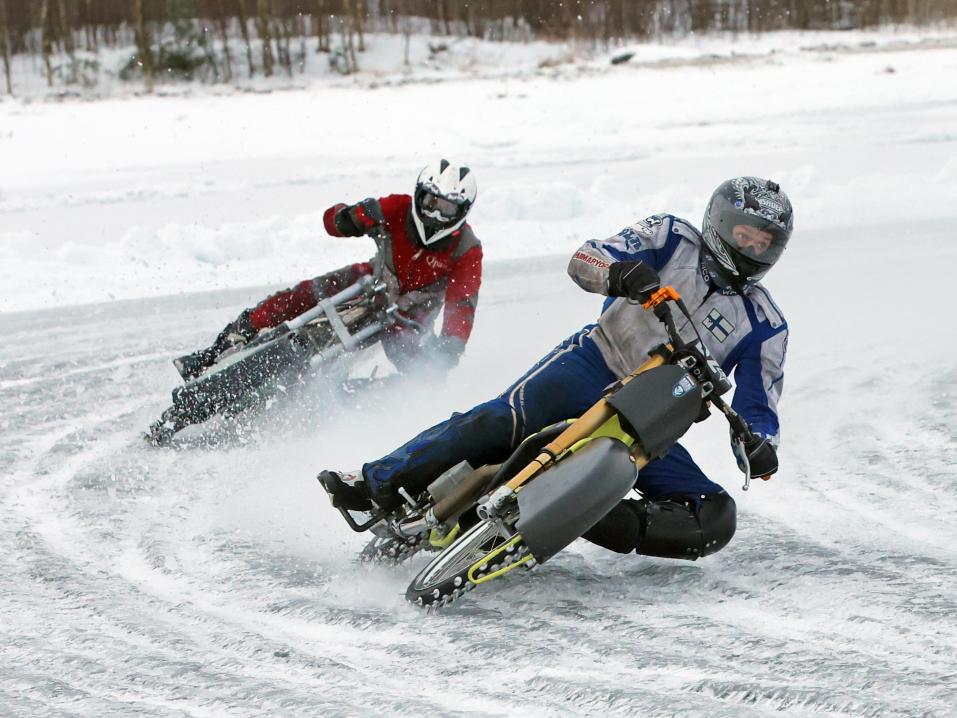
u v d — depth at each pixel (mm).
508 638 12445
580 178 62812
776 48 139875
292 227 46812
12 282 39000
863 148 69250
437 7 165375
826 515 16547
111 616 13320
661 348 14258
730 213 14320
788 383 24562
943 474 18031
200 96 126188
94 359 29375
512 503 13414
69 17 156125
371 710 10617
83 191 64000
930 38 146875
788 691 10719
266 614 13461
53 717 10562
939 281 35375
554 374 14805
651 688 11023
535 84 115000
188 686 11281
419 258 23047
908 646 11844
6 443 21984
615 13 158500
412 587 13477
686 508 14469
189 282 39438
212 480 19562
